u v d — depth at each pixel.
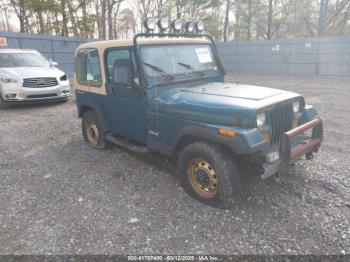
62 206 3.44
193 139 3.46
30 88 8.88
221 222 3.02
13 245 2.78
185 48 4.19
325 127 6.30
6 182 4.10
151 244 2.74
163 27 4.05
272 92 3.49
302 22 30.44
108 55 4.30
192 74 4.16
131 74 3.89
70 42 17.42
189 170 3.44
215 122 3.11
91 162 4.73
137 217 3.17
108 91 4.44
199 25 4.47
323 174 3.99
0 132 6.66
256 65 20.84
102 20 25.45
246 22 33.91
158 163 4.59
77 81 5.30
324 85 13.11
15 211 3.36
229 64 22.30
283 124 3.30
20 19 21.88
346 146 5.07
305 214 3.12
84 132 5.54
